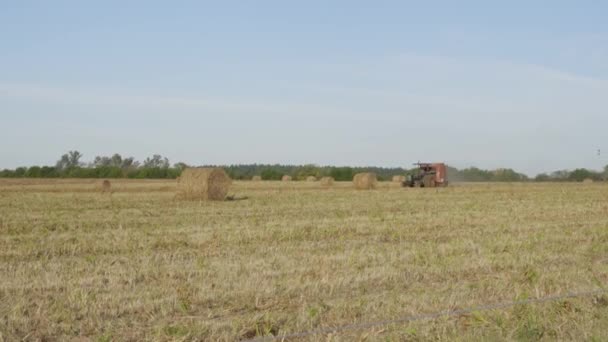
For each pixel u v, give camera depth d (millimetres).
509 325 8516
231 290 10445
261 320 8641
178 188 32031
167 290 10391
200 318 8891
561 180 100375
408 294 10281
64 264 12773
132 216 22516
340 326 8297
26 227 18938
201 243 15891
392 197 34938
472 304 9609
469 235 18031
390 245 15820
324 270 12195
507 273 12227
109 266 12523
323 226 19500
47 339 8023
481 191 44281
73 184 56875
